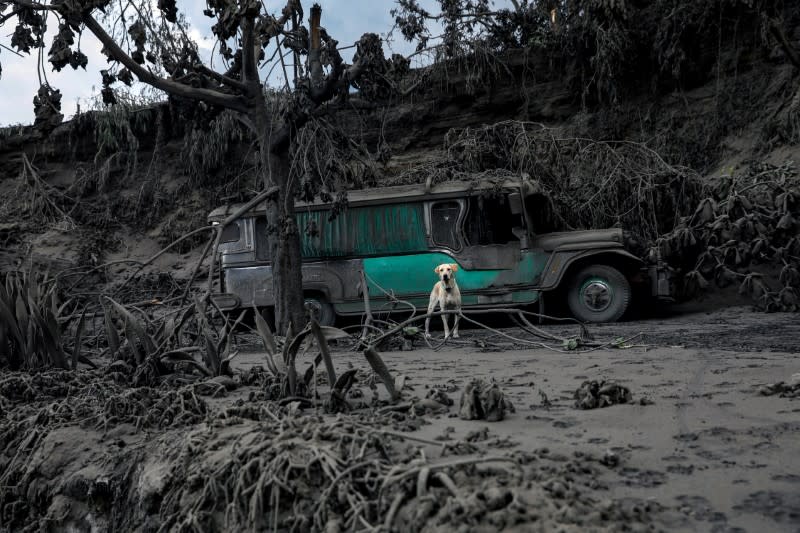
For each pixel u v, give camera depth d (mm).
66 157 22344
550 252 11719
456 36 17344
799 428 3018
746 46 15969
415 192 12328
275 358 4395
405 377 4168
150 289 16547
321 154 10719
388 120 19000
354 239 12531
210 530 2594
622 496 2217
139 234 20094
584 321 11547
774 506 2100
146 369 5457
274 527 2365
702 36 16266
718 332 8297
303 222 12703
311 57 10047
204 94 9773
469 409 3488
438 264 12180
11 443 4250
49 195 21219
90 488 3406
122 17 9805
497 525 1914
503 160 14461
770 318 10039
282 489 2453
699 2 15617
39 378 5402
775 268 11688
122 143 21422
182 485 2869
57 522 3441
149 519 2910
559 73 18078
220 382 5156
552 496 2094
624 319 11672
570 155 14961
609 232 11672
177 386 5195
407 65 9375
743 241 11742
